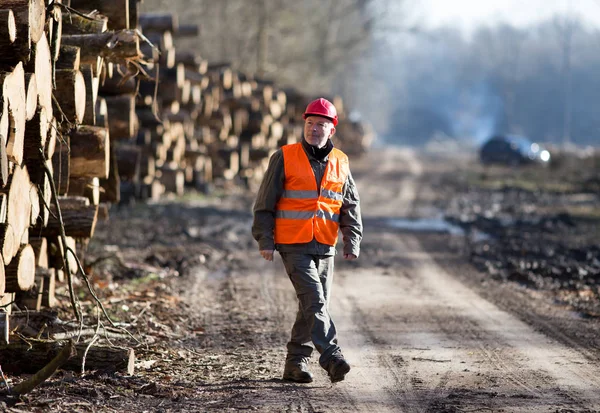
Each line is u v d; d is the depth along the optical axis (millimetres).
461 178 101500
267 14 116375
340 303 26750
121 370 16625
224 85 65938
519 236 46219
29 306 19969
